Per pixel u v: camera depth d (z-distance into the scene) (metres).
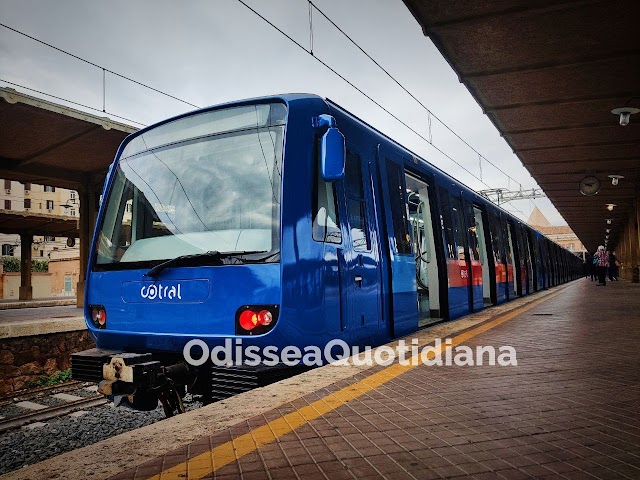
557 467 2.17
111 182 5.43
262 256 4.25
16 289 39.81
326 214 4.77
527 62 8.84
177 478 2.10
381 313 5.74
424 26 7.67
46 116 10.46
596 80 9.54
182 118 5.21
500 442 2.49
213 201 4.70
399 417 2.93
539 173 18.41
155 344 4.57
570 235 97.81
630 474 2.09
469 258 9.74
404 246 6.66
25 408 8.03
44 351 10.02
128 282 4.77
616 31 7.70
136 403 3.97
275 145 4.61
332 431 2.70
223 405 3.25
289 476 2.10
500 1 6.97
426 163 8.30
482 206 11.70
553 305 11.04
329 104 5.26
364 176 5.80
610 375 4.00
